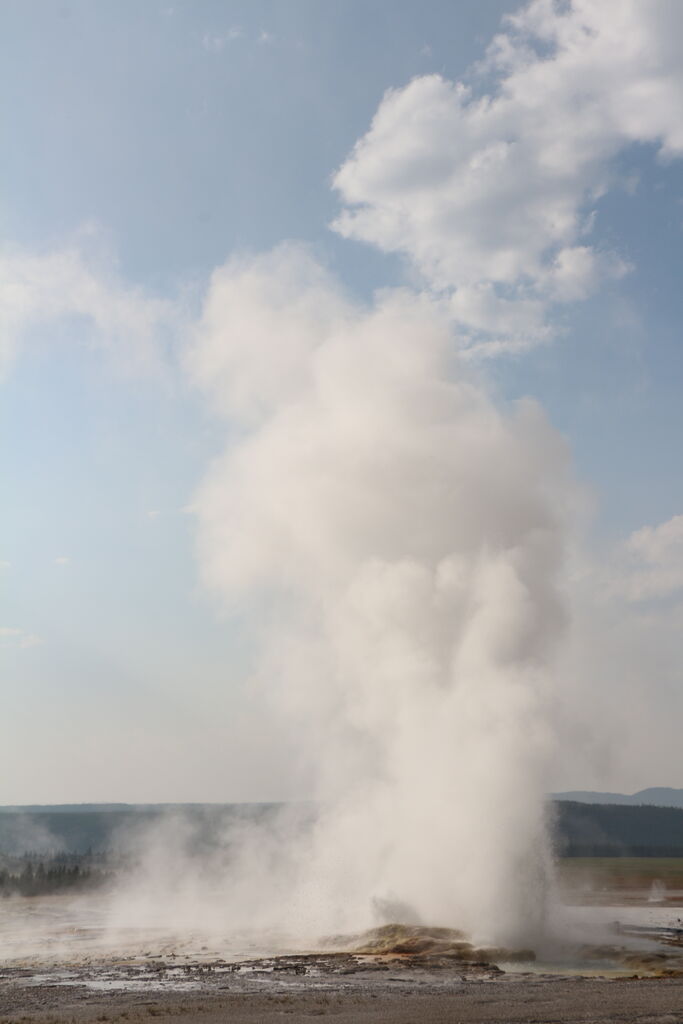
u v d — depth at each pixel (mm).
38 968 44594
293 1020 27672
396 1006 30703
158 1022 27844
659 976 39938
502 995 33156
